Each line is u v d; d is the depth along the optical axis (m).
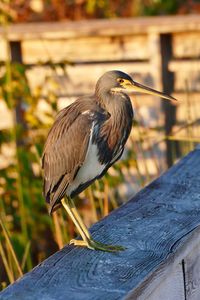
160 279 4.82
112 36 13.61
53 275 4.75
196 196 6.09
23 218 10.21
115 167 10.55
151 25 13.23
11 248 7.48
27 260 9.88
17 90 10.84
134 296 4.50
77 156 6.82
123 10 19.14
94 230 5.57
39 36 13.48
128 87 7.02
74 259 5.07
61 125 6.94
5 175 10.79
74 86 13.70
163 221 5.61
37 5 17.53
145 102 13.38
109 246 5.23
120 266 4.88
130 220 5.68
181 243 5.14
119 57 13.68
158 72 13.34
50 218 10.38
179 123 13.38
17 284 4.59
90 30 13.49
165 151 12.90
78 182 7.04
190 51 13.48
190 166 6.71
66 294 4.43
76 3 18.08
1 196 10.79
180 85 13.50
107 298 4.36
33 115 10.91
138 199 6.07
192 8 19.09
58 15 17.89
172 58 13.59
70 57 13.79
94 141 6.83
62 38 13.66
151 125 13.44
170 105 13.46
